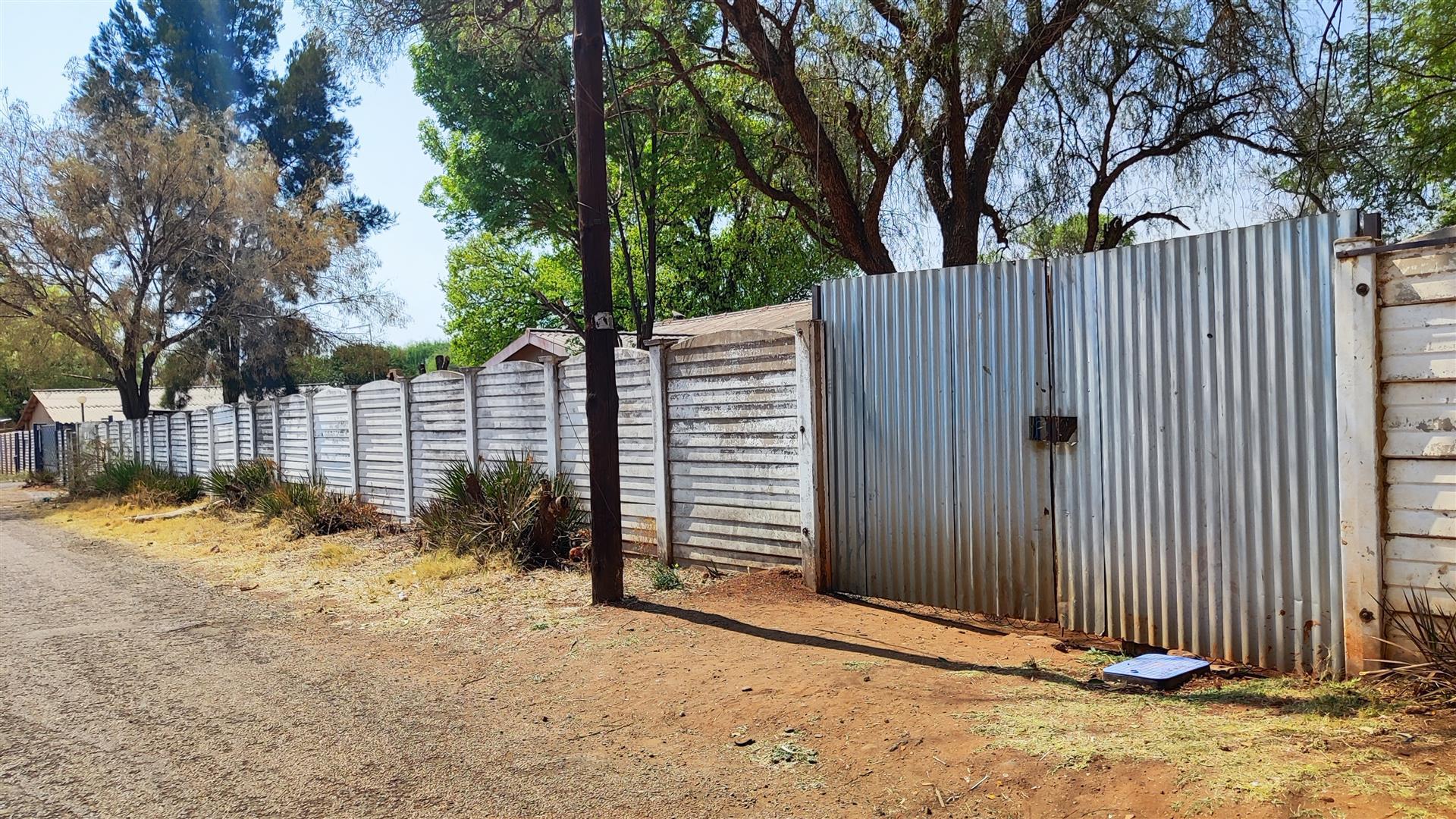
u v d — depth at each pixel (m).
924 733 4.20
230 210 28.14
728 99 16.38
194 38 37.59
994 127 12.98
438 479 12.23
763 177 18.17
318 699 5.52
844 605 7.04
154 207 27.42
